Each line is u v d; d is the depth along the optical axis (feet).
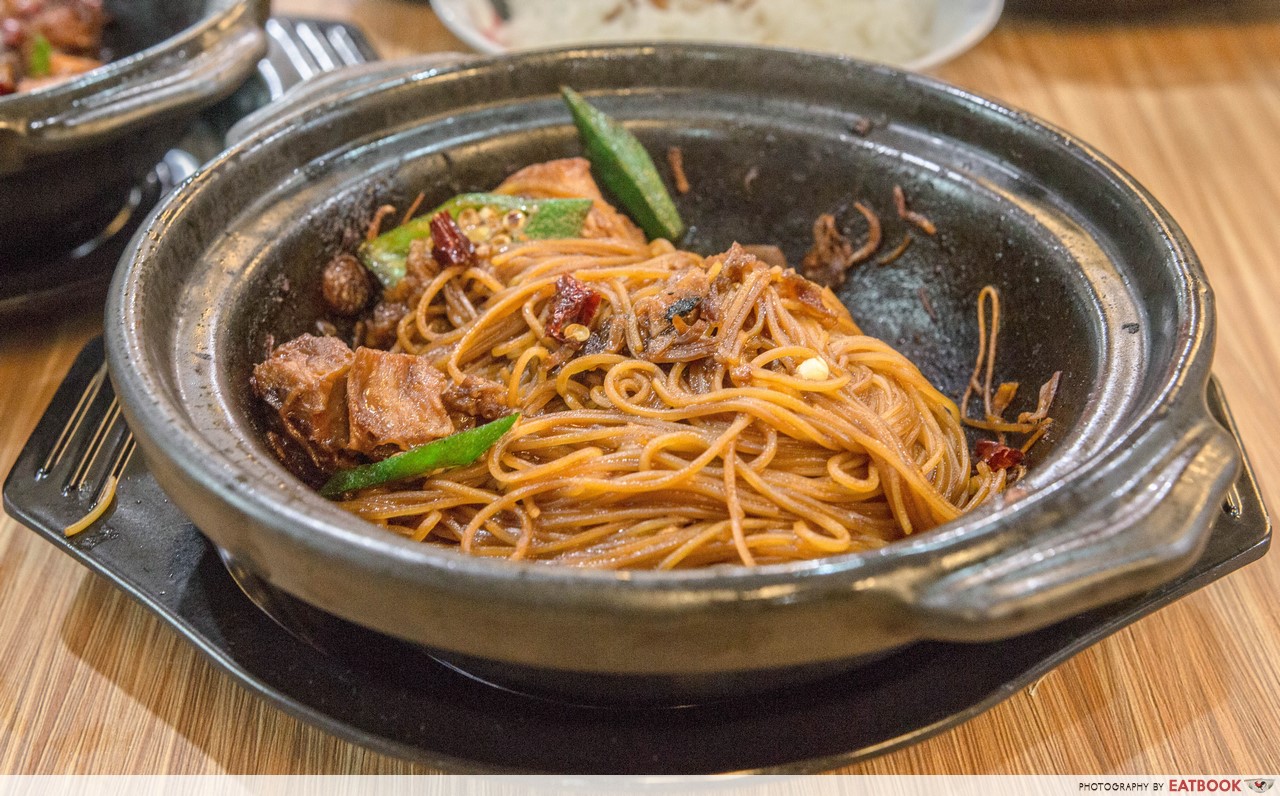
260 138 0.93
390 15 1.55
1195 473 0.68
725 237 1.11
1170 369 0.74
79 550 0.84
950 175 0.98
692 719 0.77
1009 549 0.66
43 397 1.06
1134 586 0.65
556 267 0.98
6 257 1.11
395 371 0.88
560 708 0.77
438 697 0.77
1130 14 1.56
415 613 0.67
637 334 0.91
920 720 0.76
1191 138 1.37
